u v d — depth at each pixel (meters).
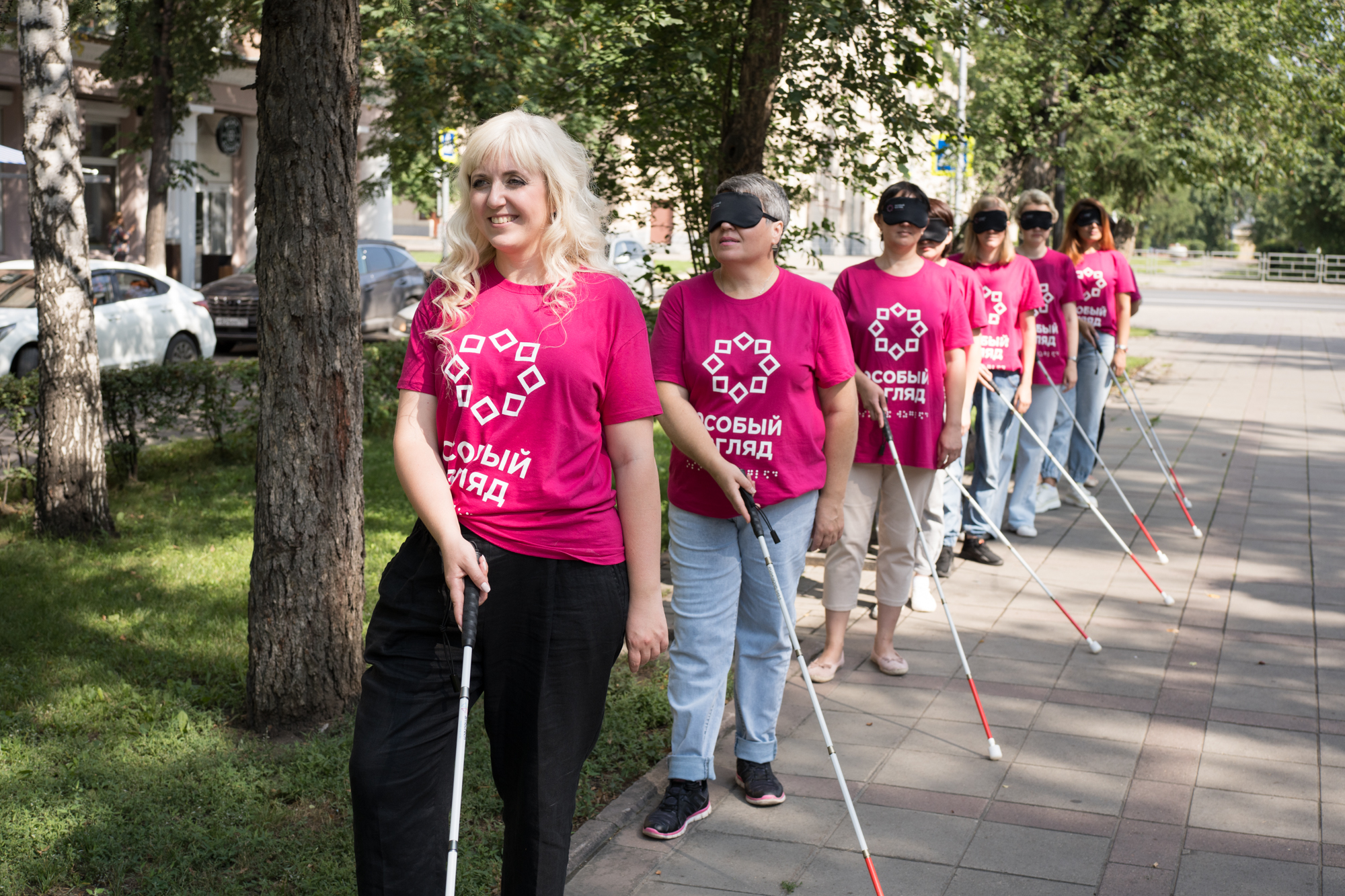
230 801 3.99
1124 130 13.13
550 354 2.62
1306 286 45.28
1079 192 15.12
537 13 8.53
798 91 7.36
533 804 2.73
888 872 3.59
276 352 4.49
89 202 27.11
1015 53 11.68
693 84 7.55
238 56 18.50
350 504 4.64
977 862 3.64
